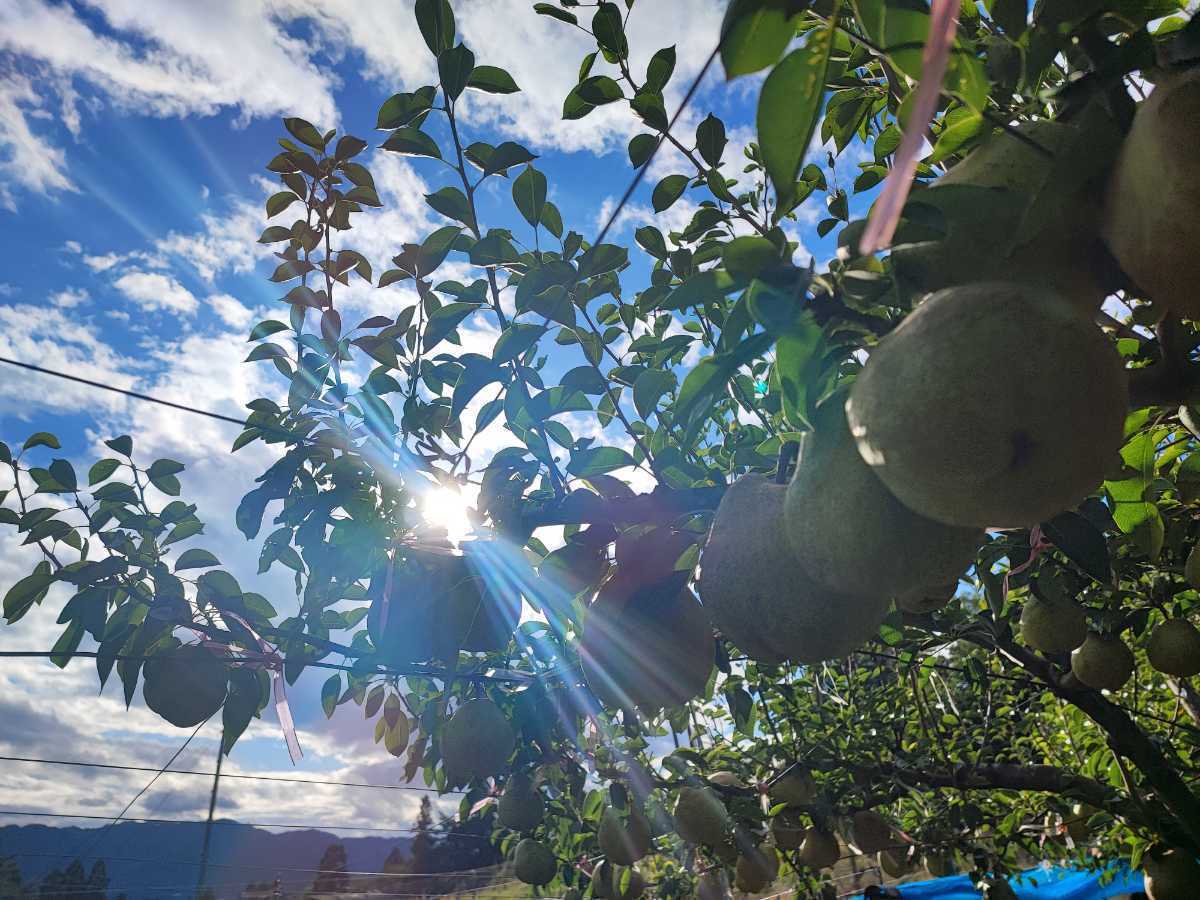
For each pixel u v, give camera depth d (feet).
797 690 18.65
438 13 7.51
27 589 8.72
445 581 8.08
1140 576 11.12
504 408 8.20
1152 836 13.33
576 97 8.13
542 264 8.09
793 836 16.37
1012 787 15.10
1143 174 3.36
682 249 9.50
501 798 12.00
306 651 9.31
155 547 9.45
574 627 7.65
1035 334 3.33
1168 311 4.25
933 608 6.22
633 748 16.29
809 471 4.27
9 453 9.09
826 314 4.03
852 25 6.42
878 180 9.44
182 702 7.95
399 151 7.91
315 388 9.64
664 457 7.50
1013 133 3.67
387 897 42.16
